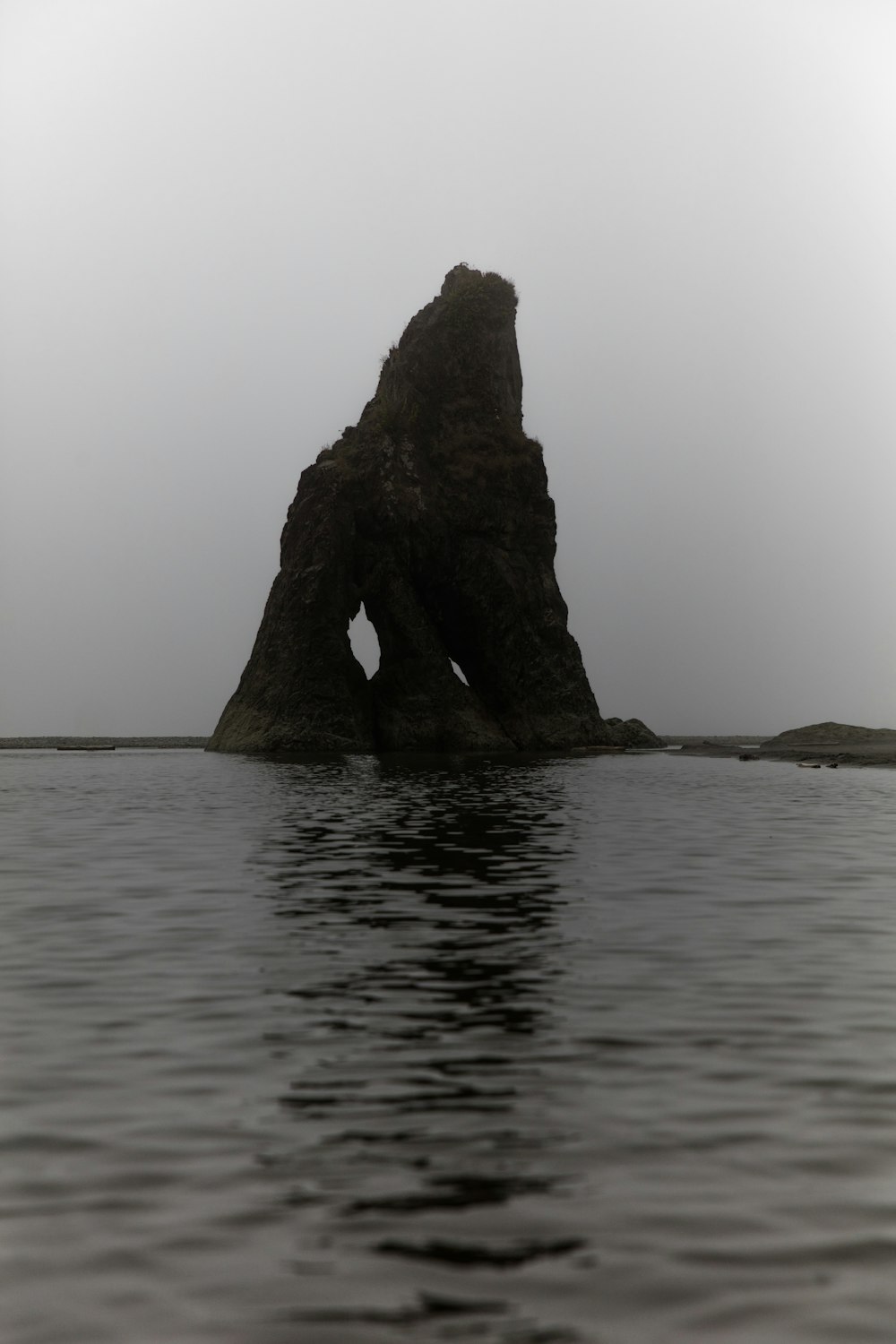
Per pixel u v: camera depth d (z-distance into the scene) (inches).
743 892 794.8
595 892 792.3
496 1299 251.9
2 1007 490.0
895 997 507.8
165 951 601.6
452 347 3986.2
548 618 3853.3
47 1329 241.6
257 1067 408.2
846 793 1793.8
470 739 3597.4
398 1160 324.8
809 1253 272.2
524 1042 438.9
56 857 979.9
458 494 3855.8
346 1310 247.9
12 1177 313.9
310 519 3639.3
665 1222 287.1
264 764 2746.1
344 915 703.7
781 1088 386.0
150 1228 284.5
